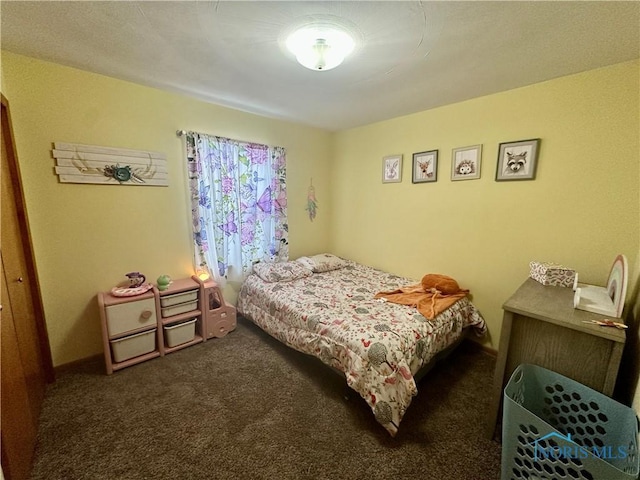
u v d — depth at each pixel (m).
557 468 1.07
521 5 1.19
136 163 2.25
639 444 0.98
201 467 1.35
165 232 2.48
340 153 3.62
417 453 1.44
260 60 1.74
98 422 1.61
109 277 2.22
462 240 2.55
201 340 2.52
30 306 1.79
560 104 1.93
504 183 2.24
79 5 1.24
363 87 2.14
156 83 2.17
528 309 1.40
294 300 2.34
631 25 1.32
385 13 1.26
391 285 2.75
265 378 2.04
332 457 1.42
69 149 1.96
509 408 1.16
